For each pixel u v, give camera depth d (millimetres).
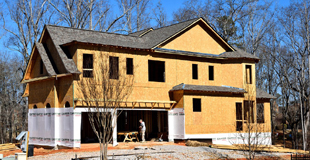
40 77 31094
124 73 29875
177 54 33438
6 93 54344
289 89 49875
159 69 36812
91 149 27109
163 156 23328
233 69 36000
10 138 53312
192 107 32594
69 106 28891
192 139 32781
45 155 25047
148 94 31719
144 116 35344
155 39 33562
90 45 28797
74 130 27594
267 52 49594
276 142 55094
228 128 34281
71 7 50281
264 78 57250
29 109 33562
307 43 43750
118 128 34969
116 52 30016
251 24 54031
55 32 31094
